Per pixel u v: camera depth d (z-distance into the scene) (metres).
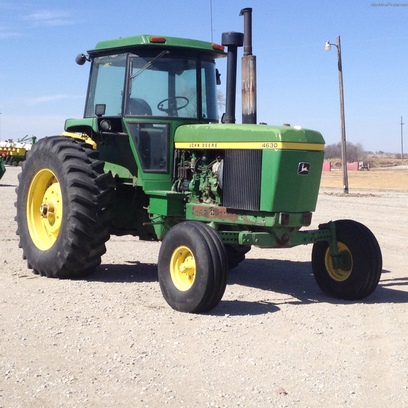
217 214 8.05
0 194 22.83
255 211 7.70
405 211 20.06
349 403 4.86
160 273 7.48
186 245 7.21
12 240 12.22
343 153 29.73
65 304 7.38
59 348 5.88
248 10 8.42
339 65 30.44
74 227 8.50
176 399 4.83
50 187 9.21
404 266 10.65
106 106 9.08
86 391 4.94
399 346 6.21
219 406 4.73
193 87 8.83
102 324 6.62
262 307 7.58
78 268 8.73
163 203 8.34
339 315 7.33
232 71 8.48
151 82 8.70
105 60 9.16
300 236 7.90
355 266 8.02
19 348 5.85
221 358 5.73
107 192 8.61
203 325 6.69
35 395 4.86
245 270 10.22
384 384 5.24
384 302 8.08
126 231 9.47
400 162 114.12
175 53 8.77
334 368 5.57
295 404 4.80
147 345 6.01
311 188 7.78
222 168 8.00
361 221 17.17
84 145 9.09
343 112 30.09
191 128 8.40
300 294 8.46
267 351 5.96
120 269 9.80
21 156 43.97
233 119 8.53
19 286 8.30
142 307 7.35
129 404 4.73
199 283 7.01
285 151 7.48
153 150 8.62
